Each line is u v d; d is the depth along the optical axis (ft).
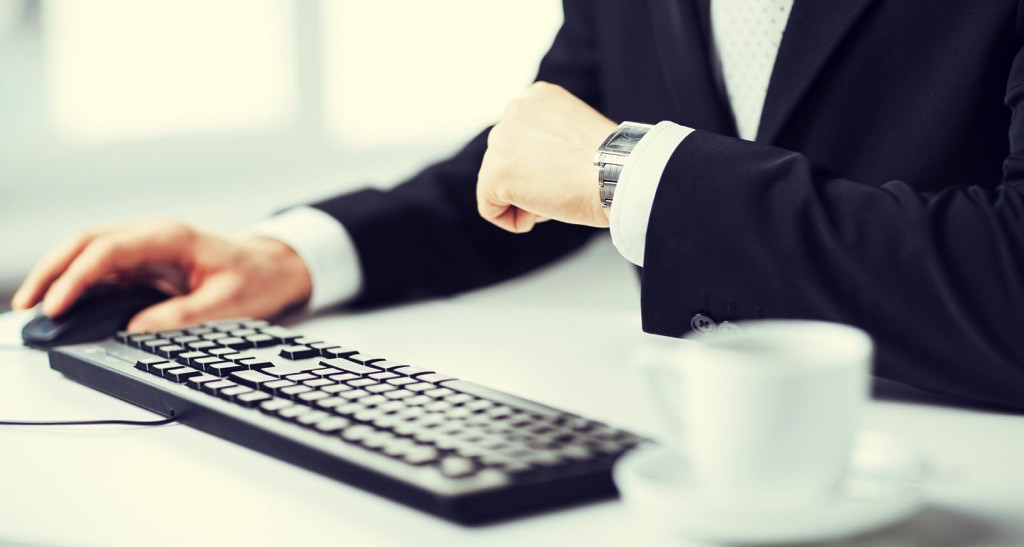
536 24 13.88
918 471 2.31
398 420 2.57
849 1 4.03
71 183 10.45
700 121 4.57
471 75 13.61
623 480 2.07
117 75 10.72
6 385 3.55
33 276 4.28
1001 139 3.91
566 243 5.35
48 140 10.26
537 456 2.32
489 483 2.21
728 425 1.97
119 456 2.76
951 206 3.13
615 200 3.41
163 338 3.62
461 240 5.04
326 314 4.71
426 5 13.15
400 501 2.28
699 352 2.01
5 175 10.01
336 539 2.17
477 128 13.73
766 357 2.01
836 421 1.98
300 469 2.59
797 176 3.22
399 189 5.08
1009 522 2.16
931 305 3.03
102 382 3.41
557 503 2.25
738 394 1.95
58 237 9.48
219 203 10.64
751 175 3.23
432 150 13.28
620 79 4.98
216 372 3.15
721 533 1.92
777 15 4.44
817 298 3.10
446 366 3.62
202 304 4.25
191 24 11.23
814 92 4.14
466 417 2.59
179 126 11.23
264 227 4.75
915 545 2.05
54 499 2.47
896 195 3.18
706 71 4.54
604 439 2.42
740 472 1.98
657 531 2.14
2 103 9.98
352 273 4.74
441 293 4.99
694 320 3.28
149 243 4.33
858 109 4.09
